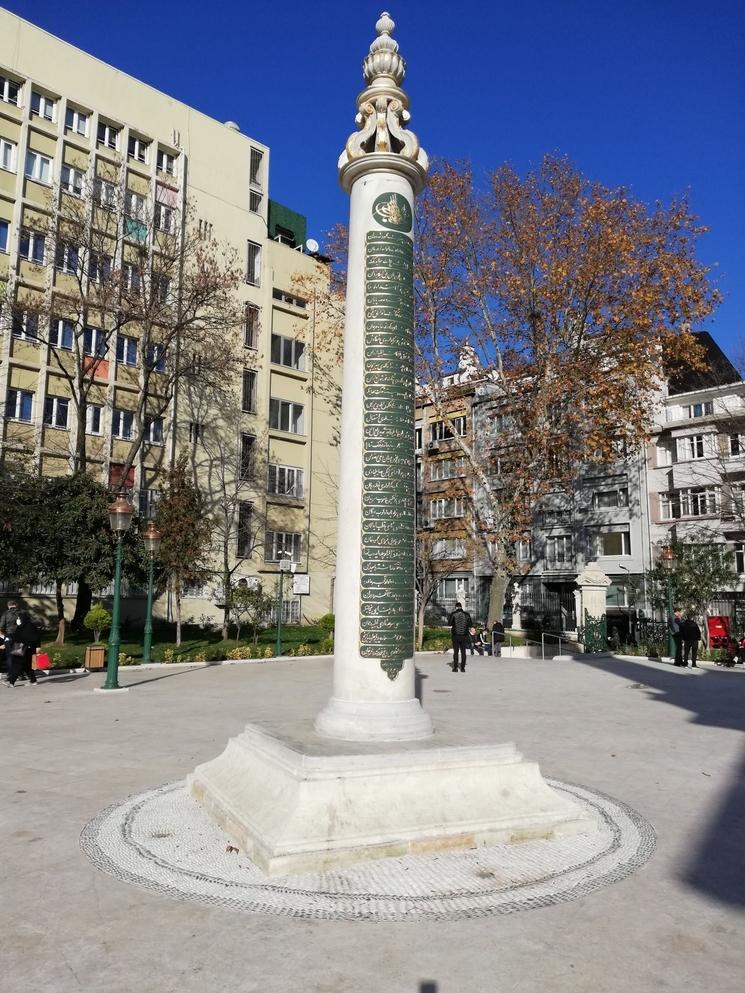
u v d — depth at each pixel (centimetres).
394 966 380
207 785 661
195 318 2764
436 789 575
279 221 4288
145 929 421
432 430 4444
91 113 3136
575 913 445
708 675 1997
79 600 2716
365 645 679
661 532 3853
